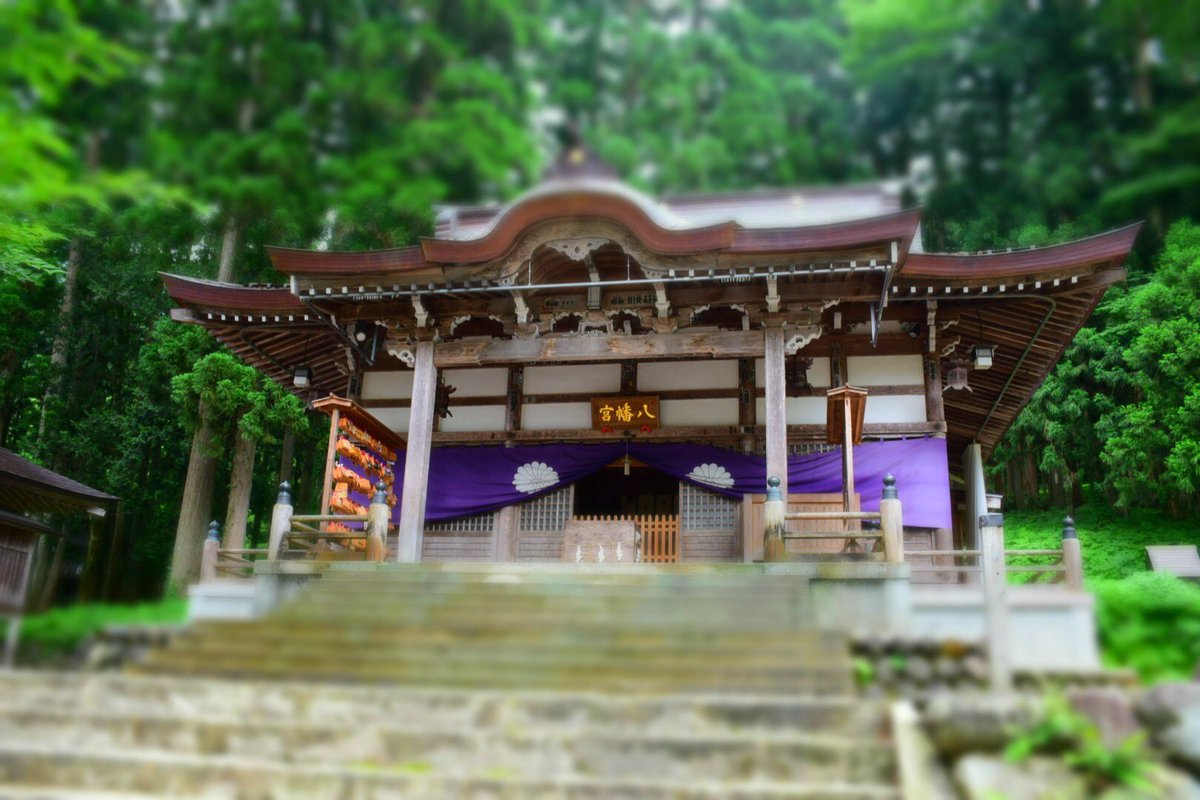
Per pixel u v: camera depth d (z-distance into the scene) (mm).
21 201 9977
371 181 21312
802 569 8680
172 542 25125
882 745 4758
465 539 13359
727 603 7840
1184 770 4664
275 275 23484
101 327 24406
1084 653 6535
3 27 6340
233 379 20094
